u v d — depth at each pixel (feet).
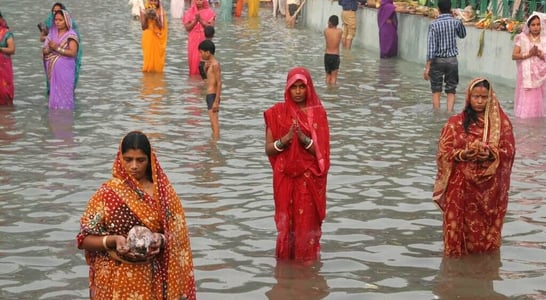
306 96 31.83
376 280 30.60
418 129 55.72
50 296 28.73
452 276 31.04
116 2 153.38
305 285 30.04
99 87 70.18
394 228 36.09
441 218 37.47
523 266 32.01
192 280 22.94
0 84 61.67
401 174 44.34
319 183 31.94
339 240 34.55
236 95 67.46
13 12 130.11
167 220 22.17
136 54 90.27
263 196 40.19
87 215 22.12
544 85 59.88
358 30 105.40
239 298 28.78
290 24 124.57
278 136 31.78
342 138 52.49
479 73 77.36
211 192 40.65
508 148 32.22
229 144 50.62
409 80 77.00
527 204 39.19
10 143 50.24
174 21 127.75
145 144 22.06
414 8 90.94
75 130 53.98
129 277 22.25
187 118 58.08
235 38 107.55
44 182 41.98
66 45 60.90
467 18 80.84
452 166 32.17
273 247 33.71
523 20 75.72
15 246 33.37
